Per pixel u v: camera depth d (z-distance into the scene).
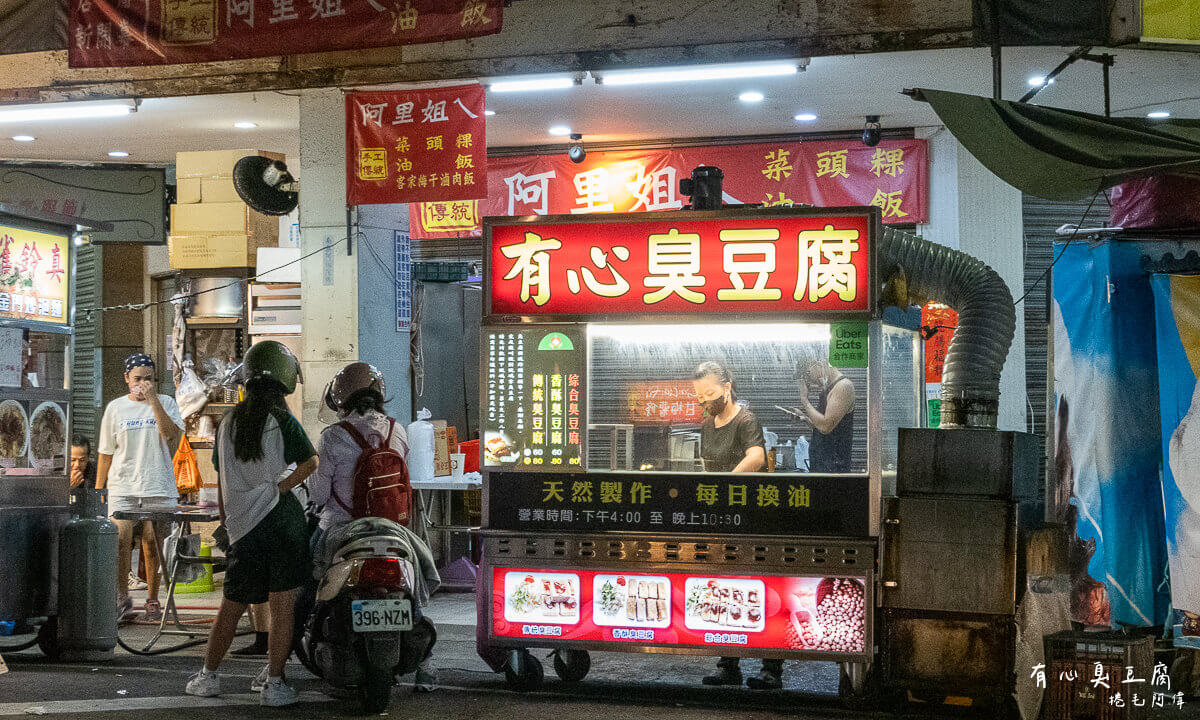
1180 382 5.98
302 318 8.76
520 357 5.52
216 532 6.98
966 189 9.47
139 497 7.73
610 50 7.76
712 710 5.24
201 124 9.66
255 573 5.34
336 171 8.66
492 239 5.56
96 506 6.52
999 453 5.13
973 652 5.09
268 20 8.37
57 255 6.75
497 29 7.88
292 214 10.20
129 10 8.62
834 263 5.22
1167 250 6.31
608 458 5.48
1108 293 6.32
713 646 5.27
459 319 10.14
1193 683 5.74
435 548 9.23
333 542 5.30
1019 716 5.09
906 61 7.61
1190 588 5.84
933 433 5.21
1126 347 6.30
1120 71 7.80
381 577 5.02
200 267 9.83
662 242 5.38
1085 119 6.14
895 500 5.19
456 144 8.15
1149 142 6.07
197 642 6.90
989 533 5.09
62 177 11.23
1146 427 6.28
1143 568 6.24
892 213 9.69
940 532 5.14
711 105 8.88
